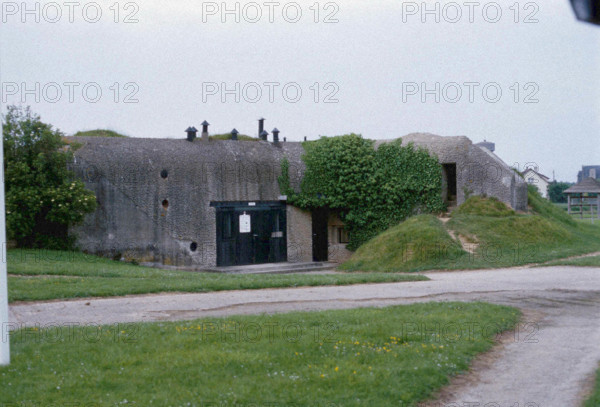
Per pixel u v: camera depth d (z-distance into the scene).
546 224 25.73
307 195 28.55
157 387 7.41
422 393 7.50
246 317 11.27
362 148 28.89
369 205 28.67
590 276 18.39
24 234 22.31
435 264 22.66
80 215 22.83
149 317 11.69
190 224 26.14
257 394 7.19
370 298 14.43
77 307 12.71
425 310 12.29
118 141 26.05
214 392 7.20
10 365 8.24
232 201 27.14
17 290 13.89
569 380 8.16
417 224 25.59
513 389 7.84
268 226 28.09
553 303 13.83
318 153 28.75
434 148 28.41
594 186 42.59
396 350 9.13
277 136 29.92
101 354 8.70
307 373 7.96
